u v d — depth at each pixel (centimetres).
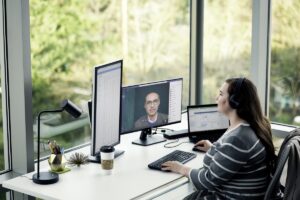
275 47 433
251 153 291
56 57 405
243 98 298
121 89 353
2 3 331
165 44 486
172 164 323
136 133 407
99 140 336
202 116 389
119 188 299
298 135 288
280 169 276
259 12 423
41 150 361
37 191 294
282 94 437
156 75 484
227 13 467
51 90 398
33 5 389
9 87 340
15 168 348
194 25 481
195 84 488
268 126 304
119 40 458
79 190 296
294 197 274
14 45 331
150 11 477
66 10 415
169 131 405
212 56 484
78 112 315
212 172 296
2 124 346
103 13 445
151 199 291
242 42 459
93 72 320
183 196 362
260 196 300
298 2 423
